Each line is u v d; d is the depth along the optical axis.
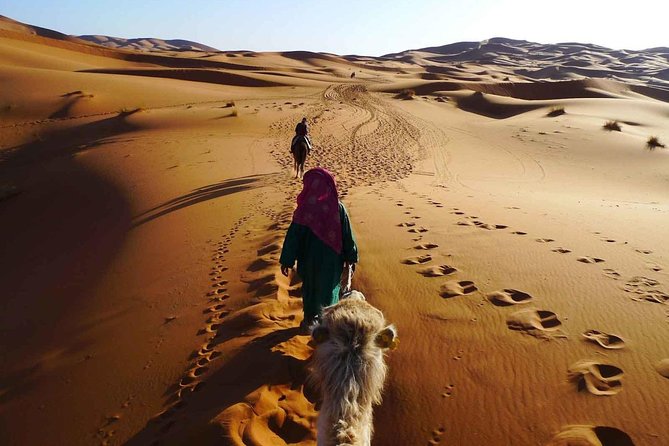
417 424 4.43
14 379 7.21
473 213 11.42
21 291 11.84
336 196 5.62
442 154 26.91
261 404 4.60
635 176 23.30
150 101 44.53
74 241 14.75
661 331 5.39
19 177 24.11
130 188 18.59
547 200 15.23
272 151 26.22
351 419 2.74
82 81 48.50
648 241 9.04
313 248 5.50
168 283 8.92
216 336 6.35
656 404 4.25
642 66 153.75
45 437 5.40
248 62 102.88
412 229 9.95
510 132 34.28
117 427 5.14
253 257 9.13
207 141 28.56
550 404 4.39
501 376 4.83
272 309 6.72
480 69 129.88
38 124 37.44
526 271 7.33
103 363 6.63
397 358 5.30
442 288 6.88
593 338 5.33
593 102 49.28
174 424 4.78
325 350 2.91
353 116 40.41
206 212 13.84
